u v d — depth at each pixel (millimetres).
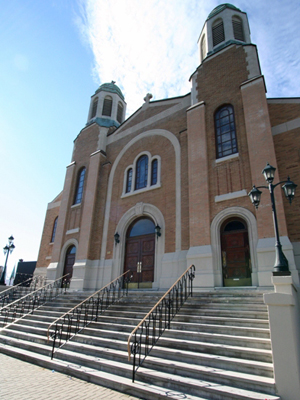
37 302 10680
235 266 9023
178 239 10703
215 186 10164
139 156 14117
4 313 10453
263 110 9789
